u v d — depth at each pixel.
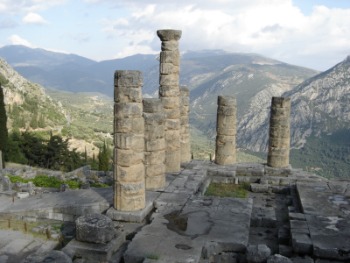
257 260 11.55
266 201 19.39
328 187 19.05
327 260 11.74
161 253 11.69
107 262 12.13
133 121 15.13
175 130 22.00
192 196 17.55
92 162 58.62
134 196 15.34
